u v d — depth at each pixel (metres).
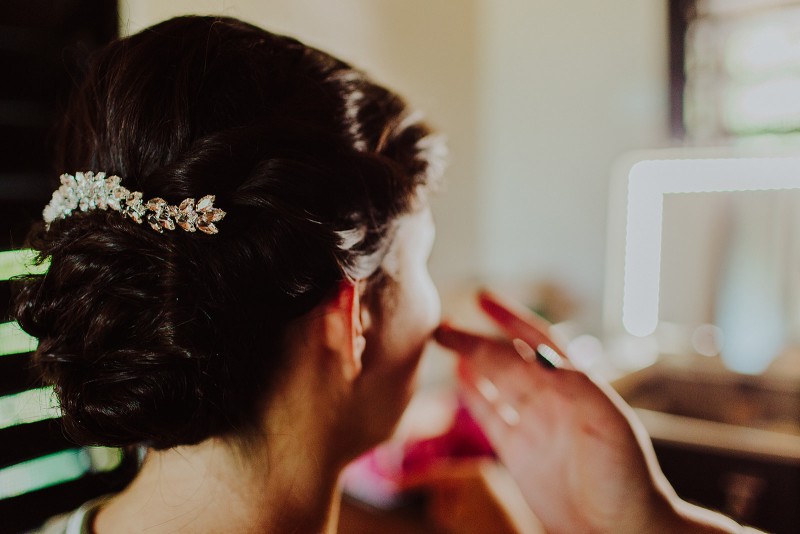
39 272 0.43
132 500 0.42
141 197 0.36
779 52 1.36
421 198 0.50
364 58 1.41
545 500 0.67
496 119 1.84
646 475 0.62
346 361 0.43
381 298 0.47
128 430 0.38
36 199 0.84
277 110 0.40
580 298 1.72
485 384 0.73
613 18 1.60
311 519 0.44
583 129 1.69
